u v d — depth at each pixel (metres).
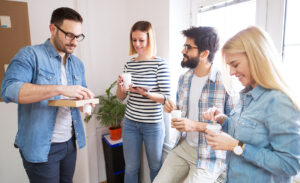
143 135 1.69
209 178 1.18
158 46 1.96
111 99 2.20
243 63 0.77
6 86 0.95
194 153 1.28
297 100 0.67
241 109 0.86
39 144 1.09
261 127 0.75
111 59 2.39
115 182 2.15
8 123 1.80
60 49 1.14
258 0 1.30
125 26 2.46
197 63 1.23
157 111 1.63
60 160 1.30
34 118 1.08
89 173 2.25
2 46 1.68
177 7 1.81
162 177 1.30
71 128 1.30
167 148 1.92
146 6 2.07
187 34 1.22
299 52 1.18
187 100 1.33
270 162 0.69
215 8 1.61
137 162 1.77
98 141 2.37
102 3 2.25
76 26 1.09
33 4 1.86
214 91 1.21
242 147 0.76
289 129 0.66
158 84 1.62
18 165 1.88
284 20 1.20
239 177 0.81
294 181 1.13
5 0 1.66
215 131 0.84
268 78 0.72
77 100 1.02
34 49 1.10
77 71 1.37
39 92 0.92
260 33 0.75
